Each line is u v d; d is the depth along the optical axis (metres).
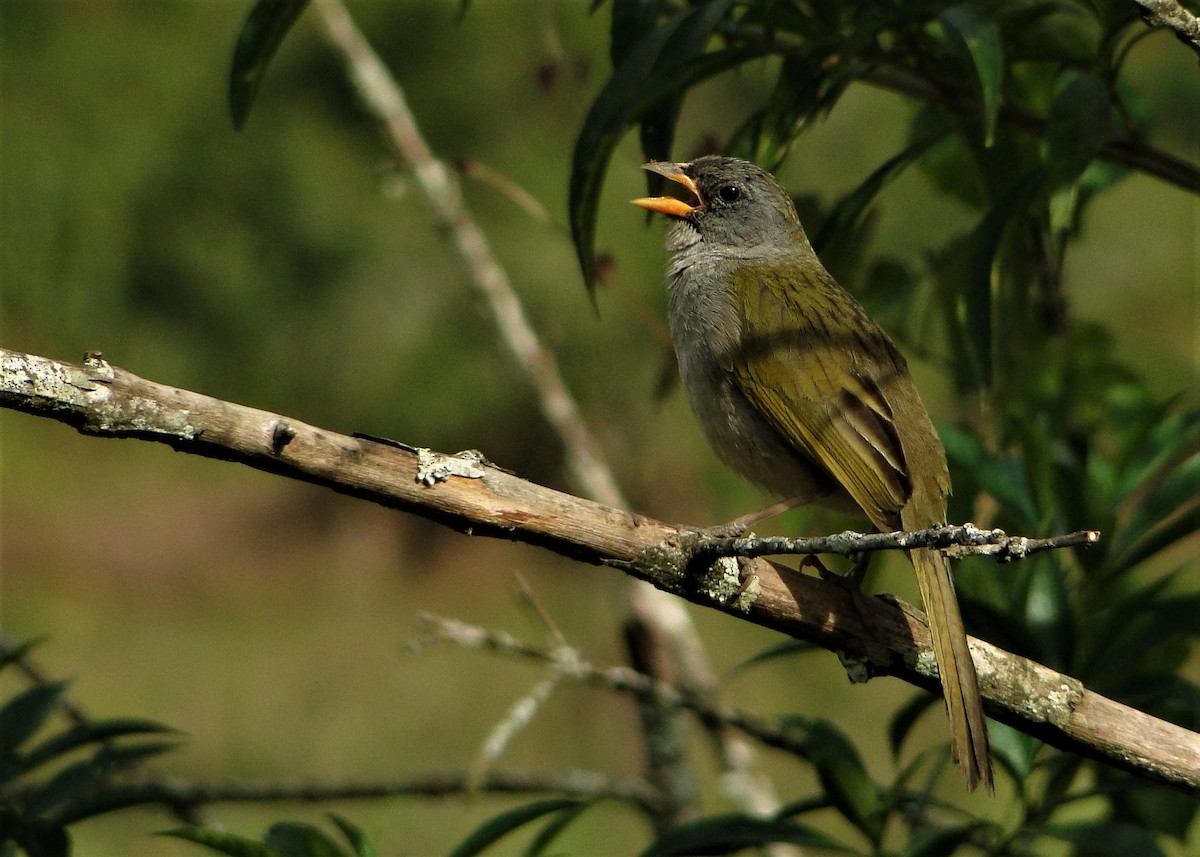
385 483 5.78
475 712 23.89
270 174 31.38
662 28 7.25
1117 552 7.96
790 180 20.09
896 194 20.55
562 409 10.73
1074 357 9.30
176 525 34.66
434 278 31.41
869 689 19.84
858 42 7.26
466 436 31.38
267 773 22.19
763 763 19.53
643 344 26.55
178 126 31.38
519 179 29.23
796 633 6.47
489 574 32.97
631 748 20.44
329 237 31.30
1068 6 7.52
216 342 31.72
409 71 29.91
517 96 29.72
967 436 8.43
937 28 8.35
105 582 32.19
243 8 32.34
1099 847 7.03
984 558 8.03
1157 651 8.64
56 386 5.29
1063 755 7.61
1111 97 7.16
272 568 33.78
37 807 7.36
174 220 31.19
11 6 31.19
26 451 35.56
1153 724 6.33
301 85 31.69
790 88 7.63
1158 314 24.73
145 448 37.19
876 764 18.47
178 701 25.08
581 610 28.52
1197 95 21.14
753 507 18.42
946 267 9.62
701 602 6.27
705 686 9.97
